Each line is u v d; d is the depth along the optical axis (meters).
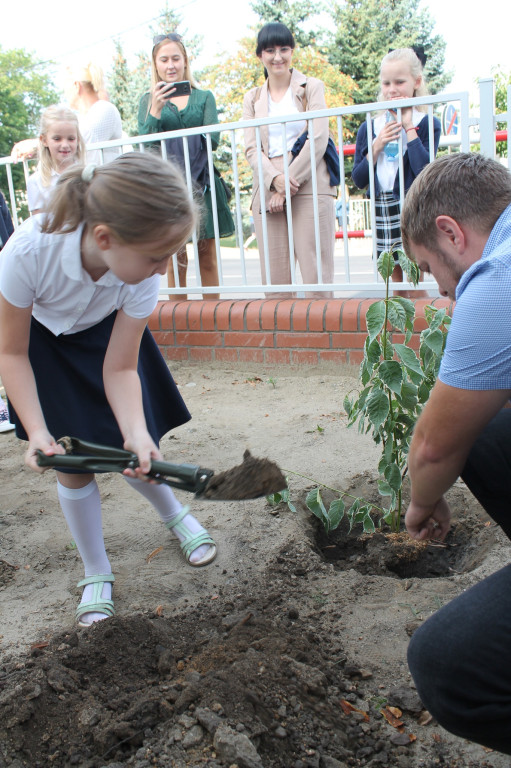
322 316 4.95
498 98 21.91
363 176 5.09
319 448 3.89
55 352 2.40
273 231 5.41
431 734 1.93
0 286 2.14
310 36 32.53
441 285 1.78
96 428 2.44
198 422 4.43
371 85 31.05
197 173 5.39
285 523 3.11
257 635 2.21
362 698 2.06
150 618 2.45
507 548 2.72
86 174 1.96
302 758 1.79
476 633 1.49
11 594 2.75
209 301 5.49
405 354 2.73
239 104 30.58
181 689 1.97
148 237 1.85
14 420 2.43
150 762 1.77
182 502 3.44
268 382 5.07
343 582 2.65
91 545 2.62
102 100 5.75
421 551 2.89
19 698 1.97
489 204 1.61
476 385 1.51
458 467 1.68
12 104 44.56
